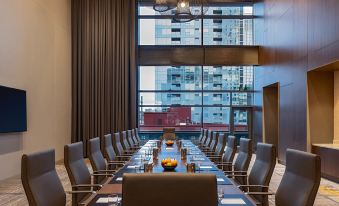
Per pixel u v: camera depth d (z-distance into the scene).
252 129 12.73
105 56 11.59
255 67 12.41
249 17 12.59
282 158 9.32
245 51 12.11
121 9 11.69
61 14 10.37
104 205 2.35
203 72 12.60
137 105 12.16
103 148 5.80
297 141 8.19
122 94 11.58
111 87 11.60
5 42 6.70
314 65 7.18
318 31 6.98
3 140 6.66
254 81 12.56
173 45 12.12
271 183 6.80
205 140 9.22
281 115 9.43
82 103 11.39
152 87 12.47
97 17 11.54
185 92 12.57
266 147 3.60
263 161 3.64
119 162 5.54
